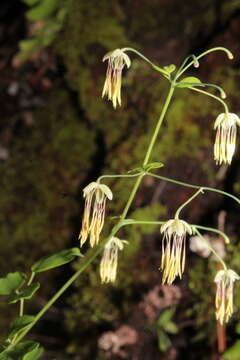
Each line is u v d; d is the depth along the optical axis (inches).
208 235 199.2
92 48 233.8
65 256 122.6
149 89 217.0
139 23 231.3
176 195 204.1
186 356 189.6
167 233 119.3
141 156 207.6
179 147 206.1
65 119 257.6
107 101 227.6
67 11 240.8
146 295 191.9
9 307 228.5
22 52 256.8
